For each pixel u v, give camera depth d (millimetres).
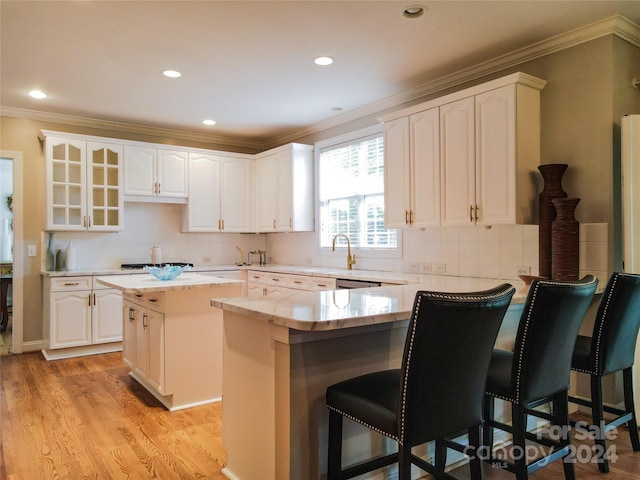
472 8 2645
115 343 4738
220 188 5566
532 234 3174
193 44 3090
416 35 2975
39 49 3152
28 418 2955
